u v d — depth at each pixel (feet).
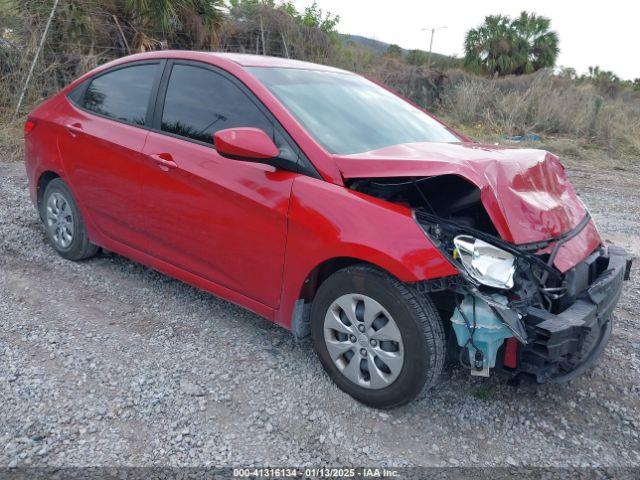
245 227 10.53
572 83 65.41
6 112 31.19
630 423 9.82
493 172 9.29
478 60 102.22
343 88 12.59
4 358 10.43
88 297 13.29
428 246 8.54
